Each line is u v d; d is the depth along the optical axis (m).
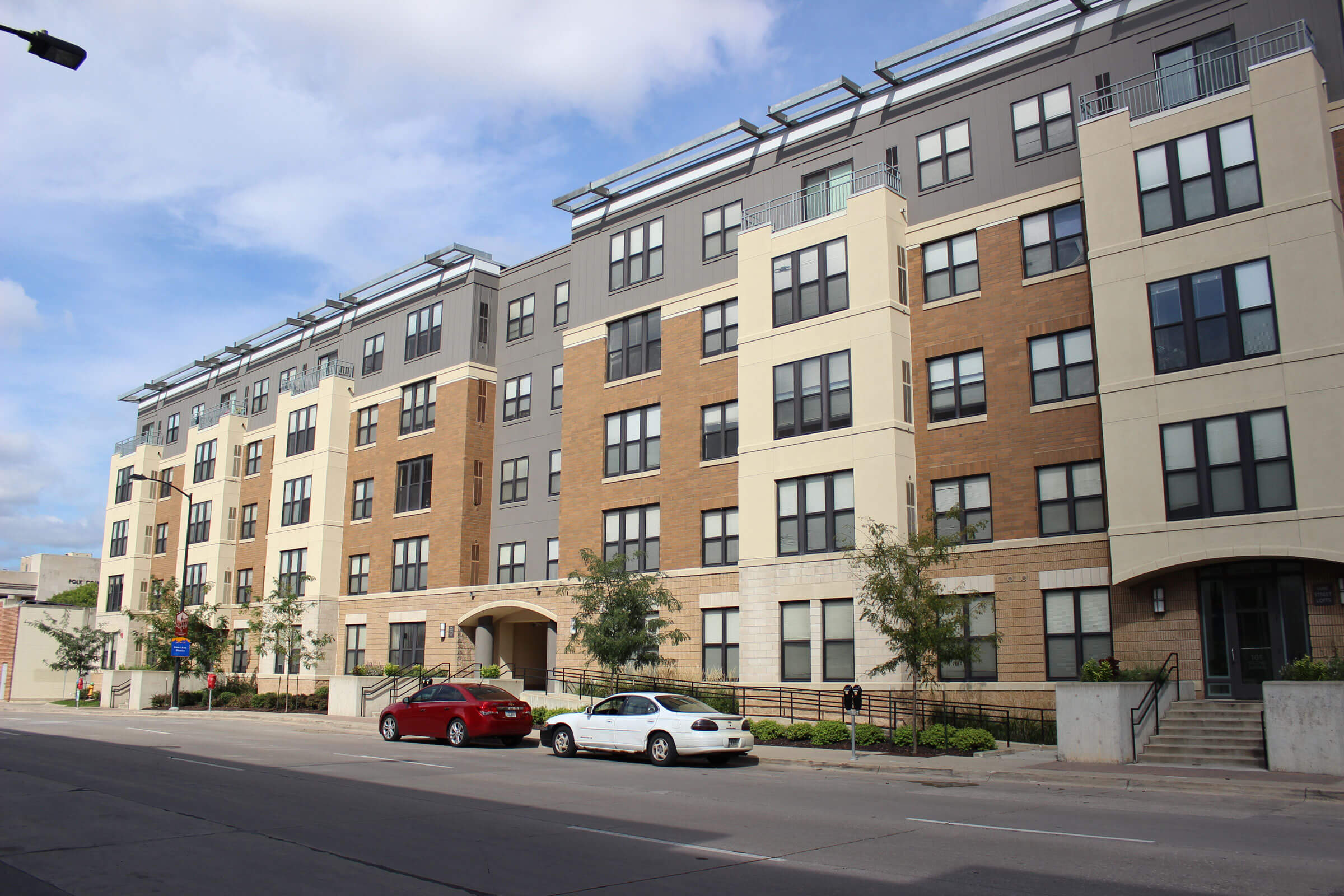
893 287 27.55
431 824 12.47
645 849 10.84
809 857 10.38
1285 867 9.84
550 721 23.17
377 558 43.66
